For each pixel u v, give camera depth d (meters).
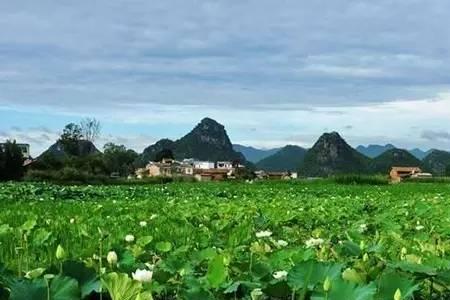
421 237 8.08
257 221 10.04
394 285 3.69
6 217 11.05
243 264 4.77
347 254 5.71
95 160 105.12
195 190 30.97
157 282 4.43
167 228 9.26
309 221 10.95
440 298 4.34
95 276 3.94
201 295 3.71
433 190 33.69
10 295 3.37
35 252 6.44
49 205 15.53
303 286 3.85
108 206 15.02
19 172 82.62
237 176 107.62
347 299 3.48
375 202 17.98
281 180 50.91
